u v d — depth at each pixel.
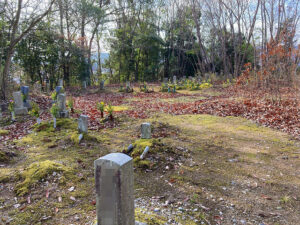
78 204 3.00
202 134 6.09
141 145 4.59
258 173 3.90
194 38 28.61
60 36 18.91
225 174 3.87
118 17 26.25
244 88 14.25
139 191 3.33
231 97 12.39
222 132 6.26
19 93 8.81
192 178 3.71
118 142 5.45
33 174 3.62
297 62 9.68
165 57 30.33
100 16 20.92
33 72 20.00
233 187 3.45
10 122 7.61
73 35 20.86
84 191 3.30
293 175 3.82
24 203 3.04
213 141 5.53
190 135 6.00
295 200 3.11
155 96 14.38
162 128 6.50
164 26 29.67
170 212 2.81
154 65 29.00
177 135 5.96
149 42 27.22
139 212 2.73
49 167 3.78
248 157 4.59
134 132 6.23
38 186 3.39
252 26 19.50
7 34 14.14
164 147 4.66
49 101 11.50
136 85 22.64
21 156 4.64
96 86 21.56
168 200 3.08
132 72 28.73
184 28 27.88
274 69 9.93
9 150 4.75
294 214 2.82
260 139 5.66
